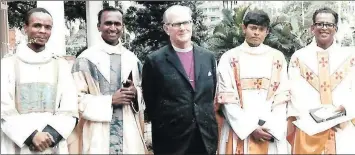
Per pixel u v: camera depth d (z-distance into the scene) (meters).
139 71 4.72
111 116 4.50
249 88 4.65
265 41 5.38
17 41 5.40
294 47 5.39
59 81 4.45
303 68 4.91
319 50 4.95
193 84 4.49
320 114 4.82
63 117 4.36
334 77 4.89
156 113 4.55
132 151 4.54
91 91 4.57
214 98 4.63
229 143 4.70
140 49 5.51
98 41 5.24
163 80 4.48
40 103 4.37
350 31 5.48
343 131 4.88
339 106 4.84
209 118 4.51
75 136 4.58
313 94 4.86
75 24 5.84
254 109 4.60
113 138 4.54
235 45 5.33
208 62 4.57
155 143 4.58
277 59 4.73
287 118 4.83
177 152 4.49
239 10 5.36
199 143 4.49
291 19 5.42
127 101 4.52
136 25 5.53
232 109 4.59
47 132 4.26
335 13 4.93
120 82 4.61
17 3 5.61
